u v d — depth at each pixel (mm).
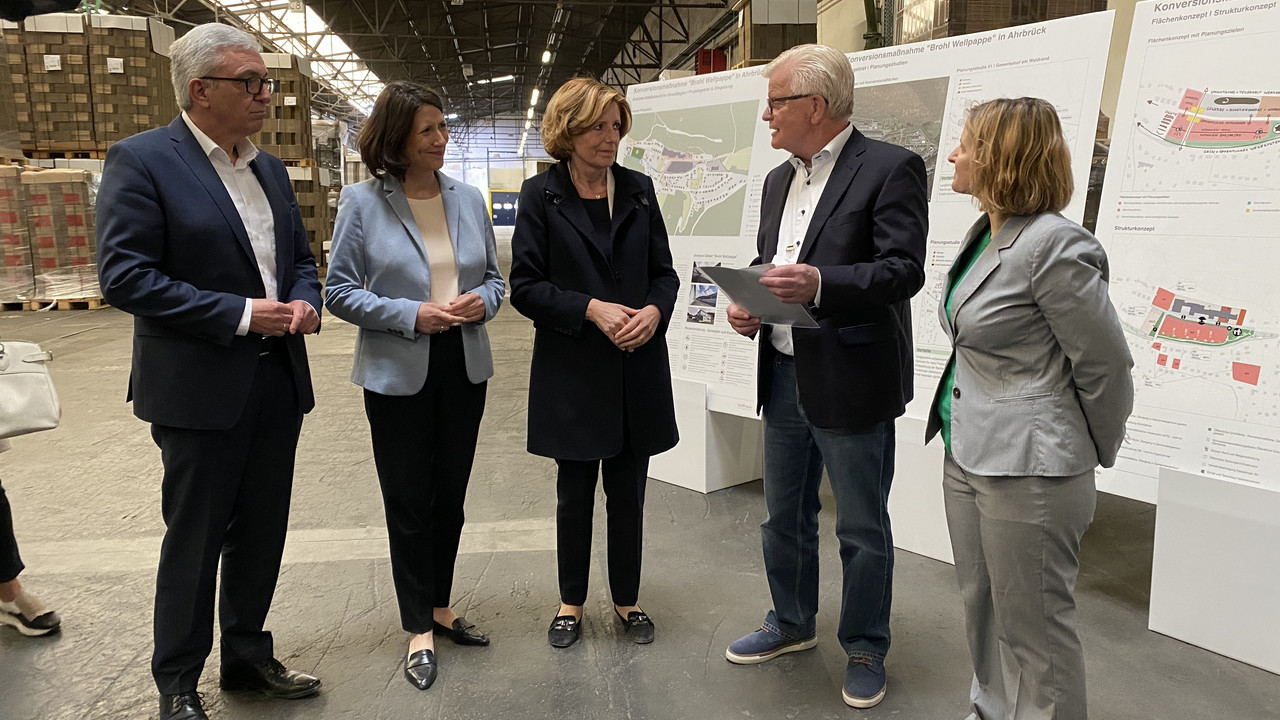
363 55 21484
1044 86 2393
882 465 1800
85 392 4859
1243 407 2023
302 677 1923
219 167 1707
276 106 9805
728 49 13508
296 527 2949
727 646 2148
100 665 2039
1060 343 1339
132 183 1549
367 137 1887
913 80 2676
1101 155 2920
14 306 7598
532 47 22766
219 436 1666
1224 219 2066
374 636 2203
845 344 1715
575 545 2125
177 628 1706
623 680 1988
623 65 22250
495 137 38906
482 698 1913
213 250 1638
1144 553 2715
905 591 2461
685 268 3369
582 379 1988
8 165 7312
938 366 2643
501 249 17609
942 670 2031
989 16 3145
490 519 3045
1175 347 2143
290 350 1804
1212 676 1978
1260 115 2016
